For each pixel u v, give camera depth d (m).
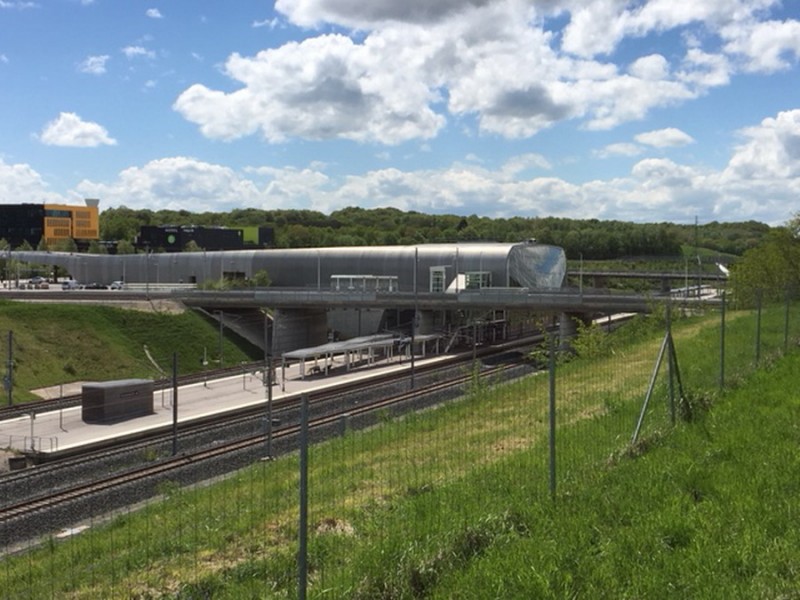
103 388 42.53
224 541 13.65
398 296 79.88
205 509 18.03
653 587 8.28
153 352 74.19
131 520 19.81
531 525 10.48
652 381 15.29
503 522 10.45
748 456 13.12
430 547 9.76
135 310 79.75
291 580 10.30
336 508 14.36
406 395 41.66
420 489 13.85
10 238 187.12
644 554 9.20
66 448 35.78
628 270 141.38
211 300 86.44
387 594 8.86
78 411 46.22
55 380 61.84
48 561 16.67
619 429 16.23
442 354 76.06
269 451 30.53
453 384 44.22
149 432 40.03
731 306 51.62
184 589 11.27
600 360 32.03
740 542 9.30
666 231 195.75
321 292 82.88
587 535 9.83
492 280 93.75
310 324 91.56
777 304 42.03
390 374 61.09
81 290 97.19
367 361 70.94
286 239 188.38
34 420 42.72
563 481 12.39
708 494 11.34
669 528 9.90
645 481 11.96
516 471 13.46
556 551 9.26
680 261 171.62
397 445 20.38
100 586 12.79
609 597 8.16
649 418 16.73
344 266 103.56
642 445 14.32
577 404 21.16
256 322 90.56
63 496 25.66
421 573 9.11
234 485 21.64
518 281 95.06
